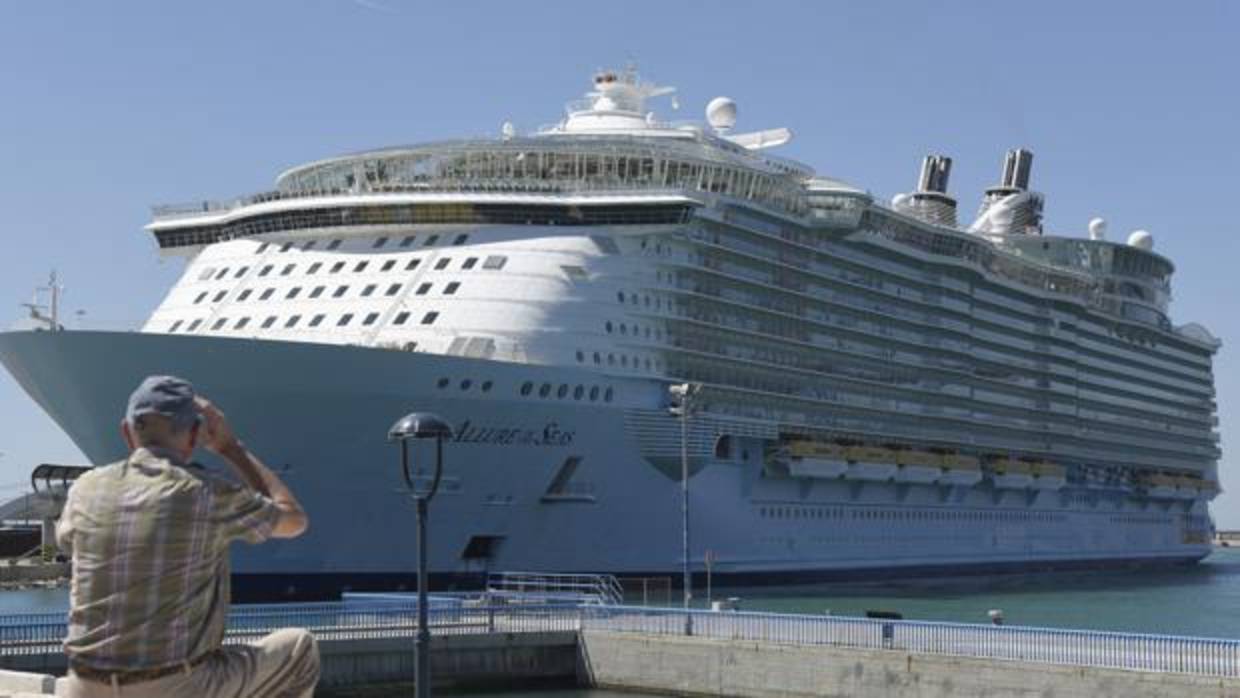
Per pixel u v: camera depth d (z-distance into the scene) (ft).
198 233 204.85
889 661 120.47
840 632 126.93
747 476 219.82
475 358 169.99
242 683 18.21
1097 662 112.57
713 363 208.33
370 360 160.66
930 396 262.67
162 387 18.17
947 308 264.31
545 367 177.78
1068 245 321.32
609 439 188.14
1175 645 108.78
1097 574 327.26
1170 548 360.28
